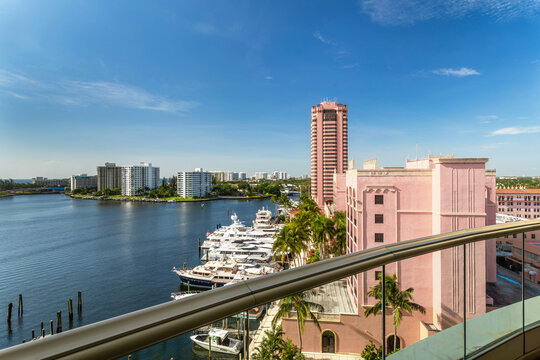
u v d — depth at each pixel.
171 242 65.69
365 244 22.78
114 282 41.97
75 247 60.34
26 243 63.47
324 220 36.44
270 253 54.81
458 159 20.11
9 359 1.09
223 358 2.01
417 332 16.30
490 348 3.69
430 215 22.05
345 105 101.94
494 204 23.55
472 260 16.23
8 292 38.25
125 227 83.31
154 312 1.51
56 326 30.80
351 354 12.59
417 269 17.78
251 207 140.38
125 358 1.41
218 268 45.44
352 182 26.67
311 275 2.08
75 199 189.88
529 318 4.00
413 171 22.42
